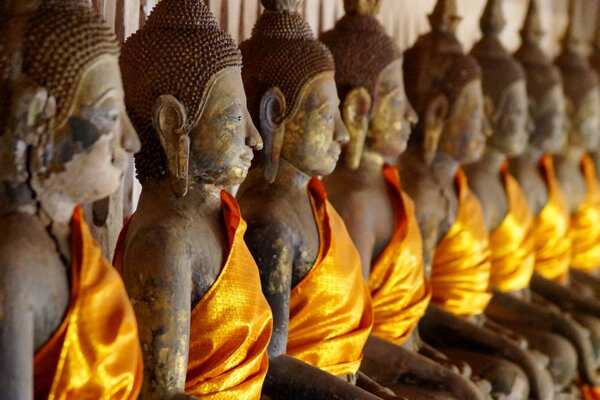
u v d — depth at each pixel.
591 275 9.88
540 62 9.05
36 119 3.87
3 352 3.72
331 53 6.22
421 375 6.19
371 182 6.35
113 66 4.03
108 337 3.96
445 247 7.27
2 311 3.73
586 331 8.24
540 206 9.02
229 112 4.77
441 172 7.29
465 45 10.62
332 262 5.46
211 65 4.73
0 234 3.87
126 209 5.80
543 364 7.80
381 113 6.30
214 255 4.73
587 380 8.20
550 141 8.97
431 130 7.09
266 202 5.44
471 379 6.75
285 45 5.50
